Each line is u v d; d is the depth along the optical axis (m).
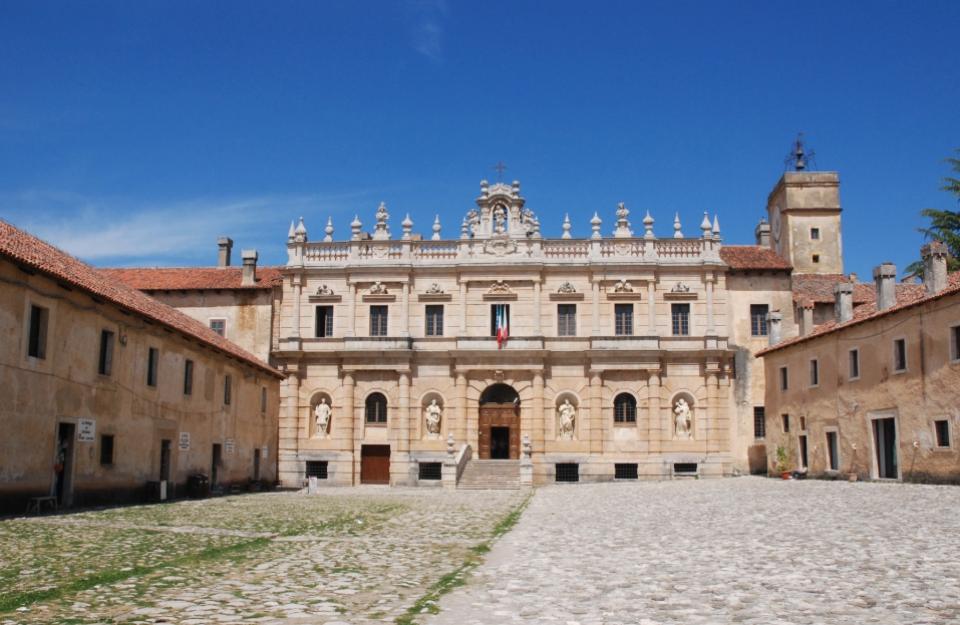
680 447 59.94
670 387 60.62
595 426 59.94
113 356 35.06
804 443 52.09
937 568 15.07
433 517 29.48
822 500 31.88
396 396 61.56
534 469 59.94
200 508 33.00
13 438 28.14
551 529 24.66
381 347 61.38
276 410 60.12
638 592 13.40
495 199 63.41
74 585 13.73
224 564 16.61
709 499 35.69
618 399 61.00
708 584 14.02
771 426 56.94
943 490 33.56
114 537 21.33
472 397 61.22
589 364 60.75
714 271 61.38
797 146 72.69
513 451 61.16
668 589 13.63
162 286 64.19
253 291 63.94
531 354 60.47
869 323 44.19
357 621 11.20
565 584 14.28
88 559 17.05
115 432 35.09
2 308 27.61
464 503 37.97
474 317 61.97
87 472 32.91
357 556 18.14
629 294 61.38
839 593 12.96
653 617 11.47
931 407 38.53
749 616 11.44
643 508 32.12
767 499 33.88
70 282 30.91
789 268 62.25
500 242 62.59
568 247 62.53
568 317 62.00
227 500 39.75
